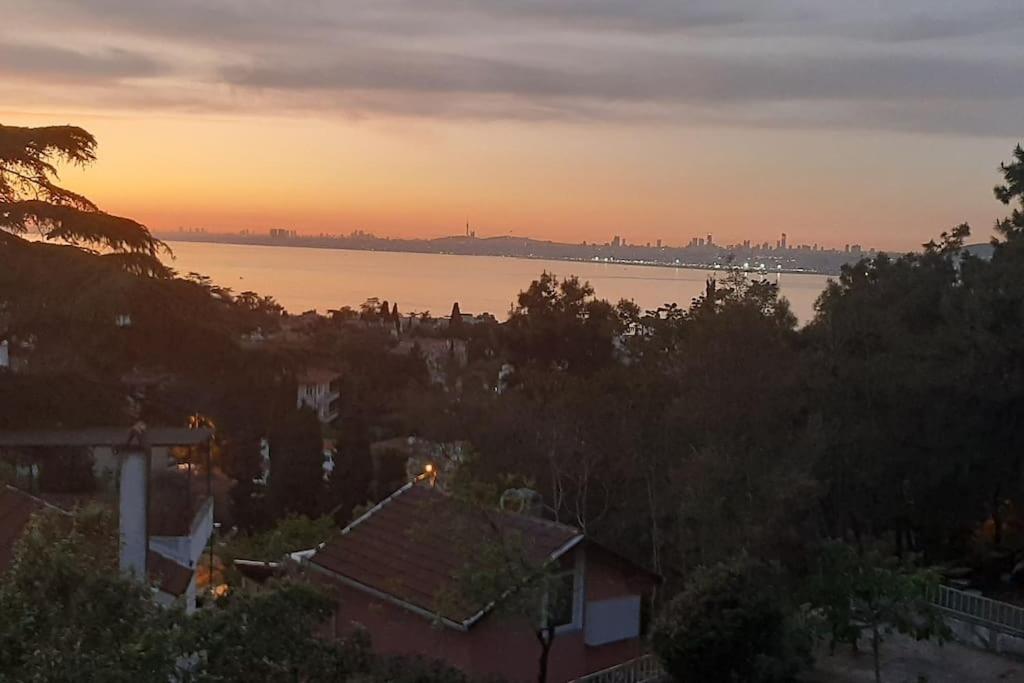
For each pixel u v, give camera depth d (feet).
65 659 19.07
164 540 50.24
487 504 46.14
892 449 70.03
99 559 22.45
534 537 48.85
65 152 58.90
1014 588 74.08
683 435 73.46
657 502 76.95
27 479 52.47
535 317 110.22
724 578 45.57
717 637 43.11
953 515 73.20
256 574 61.46
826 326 73.77
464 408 91.76
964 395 69.21
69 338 55.83
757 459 61.57
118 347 56.29
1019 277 67.46
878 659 51.65
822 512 69.10
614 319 109.60
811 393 69.00
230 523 138.51
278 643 22.68
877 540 57.93
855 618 49.93
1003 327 68.08
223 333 60.13
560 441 84.99
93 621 20.34
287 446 139.44
